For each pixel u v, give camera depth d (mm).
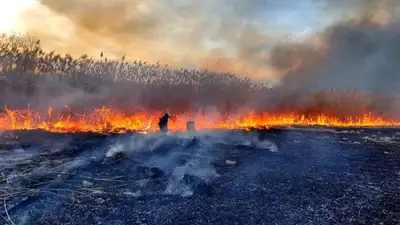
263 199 6945
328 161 10289
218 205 6562
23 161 8859
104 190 7121
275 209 6453
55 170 8148
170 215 6059
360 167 9672
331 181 8258
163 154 9891
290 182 8086
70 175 7840
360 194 7375
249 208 6469
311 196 7188
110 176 7996
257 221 5934
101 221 5762
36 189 6992
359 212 6398
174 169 8289
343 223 5938
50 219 5777
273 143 12438
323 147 12398
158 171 8156
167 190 7168
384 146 12969
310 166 9602
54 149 10312
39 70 20344
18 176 7625
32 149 10312
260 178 8297
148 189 7281
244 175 8469
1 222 5629
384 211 6465
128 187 7352
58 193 6852
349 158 10758
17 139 11531
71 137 12039
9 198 6500
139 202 6582
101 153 9773
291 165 9625
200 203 6621
